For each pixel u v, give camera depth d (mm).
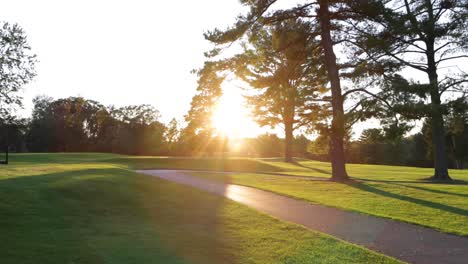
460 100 20078
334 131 19219
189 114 23422
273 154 72812
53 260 6250
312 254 7055
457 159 63812
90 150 71125
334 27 20438
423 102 18703
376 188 16891
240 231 8641
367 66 21125
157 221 9555
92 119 72562
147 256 6746
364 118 19172
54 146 70750
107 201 11500
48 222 8617
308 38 20062
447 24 22016
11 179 13492
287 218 10312
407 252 7332
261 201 12984
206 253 7066
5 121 45719
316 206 12164
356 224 9641
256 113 41000
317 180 20516
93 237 7750
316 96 24891
